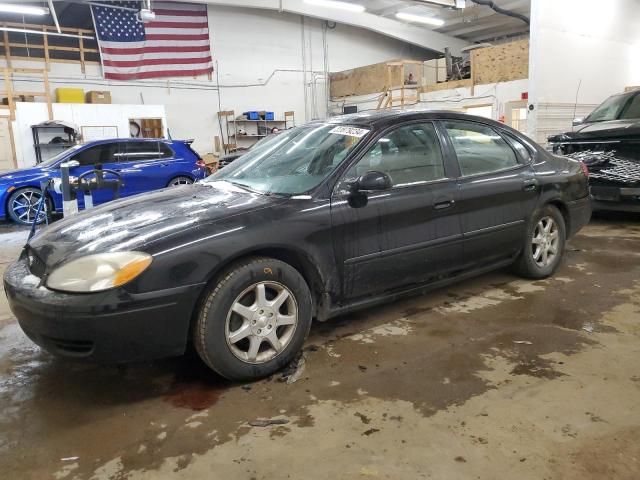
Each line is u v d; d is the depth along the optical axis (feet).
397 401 7.57
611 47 38.01
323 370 8.63
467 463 6.10
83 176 16.11
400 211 9.73
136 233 7.84
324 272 8.94
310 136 10.91
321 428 6.94
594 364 8.52
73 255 7.60
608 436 6.53
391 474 5.96
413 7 58.95
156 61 52.54
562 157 14.08
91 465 6.34
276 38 60.18
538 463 6.05
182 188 10.89
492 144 11.94
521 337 9.72
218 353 7.82
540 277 13.19
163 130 47.70
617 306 11.23
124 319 7.13
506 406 7.31
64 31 50.11
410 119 10.55
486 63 47.96
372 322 10.72
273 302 8.35
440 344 9.53
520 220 12.11
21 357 9.66
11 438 6.98
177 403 7.77
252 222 8.19
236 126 57.77
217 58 56.29
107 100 46.39
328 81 65.16
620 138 20.52
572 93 35.60
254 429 6.98
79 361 7.40
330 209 8.92
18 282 7.96
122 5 49.83
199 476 6.06
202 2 52.11
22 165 42.34
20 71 43.01
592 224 21.57
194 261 7.53
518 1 55.16
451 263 10.80
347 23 60.23
